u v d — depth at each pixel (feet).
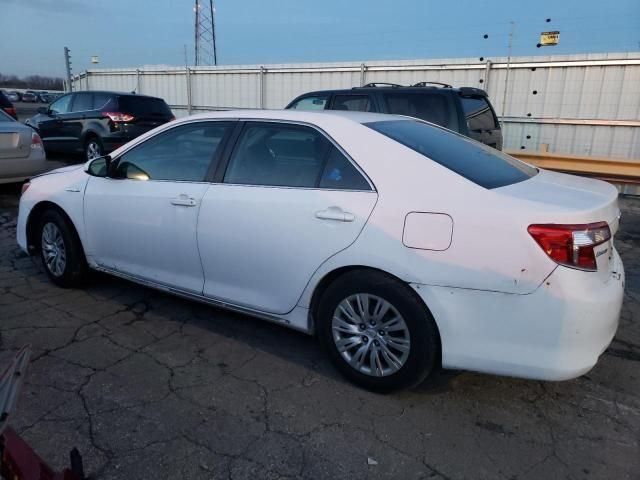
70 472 5.64
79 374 10.42
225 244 11.22
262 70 51.78
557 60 37.45
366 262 9.46
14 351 11.21
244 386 10.20
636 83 35.35
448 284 8.82
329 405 9.64
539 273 8.28
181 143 12.42
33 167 25.99
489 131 24.99
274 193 10.65
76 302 13.98
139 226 12.71
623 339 12.61
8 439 5.33
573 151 37.60
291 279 10.49
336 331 10.18
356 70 45.88
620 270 9.55
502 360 8.70
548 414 9.55
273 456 8.25
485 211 8.66
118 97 36.45
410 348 9.34
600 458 8.39
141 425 8.89
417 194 9.28
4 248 18.69
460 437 8.83
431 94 23.21
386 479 7.85
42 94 159.33
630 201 30.48
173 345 11.78
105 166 13.37
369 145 10.13
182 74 58.95
